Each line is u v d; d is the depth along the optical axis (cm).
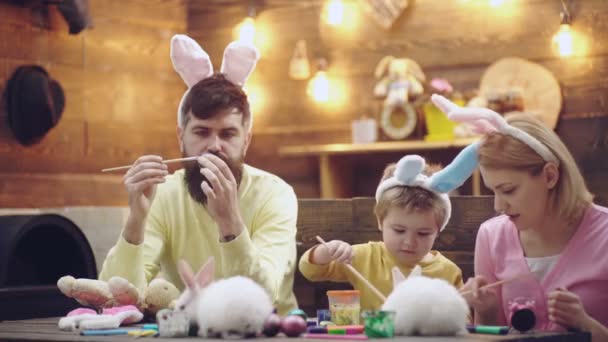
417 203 216
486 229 227
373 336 164
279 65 574
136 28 546
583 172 483
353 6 550
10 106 477
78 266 366
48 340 179
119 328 193
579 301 187
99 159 523
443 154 516
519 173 199
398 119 511
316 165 564
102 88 527
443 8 525
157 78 554
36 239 371
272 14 575
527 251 218
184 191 248
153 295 208
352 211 272
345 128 554
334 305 196
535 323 195
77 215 416
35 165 489
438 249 259
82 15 493
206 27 586
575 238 211
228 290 170
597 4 483
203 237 244
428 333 167
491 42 511
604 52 480
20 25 484
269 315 171
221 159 229
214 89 231
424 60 530
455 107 202
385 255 232
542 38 497
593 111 482
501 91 482
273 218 242
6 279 351
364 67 548
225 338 168
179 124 242
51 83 492
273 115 577
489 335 169
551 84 489
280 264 230
